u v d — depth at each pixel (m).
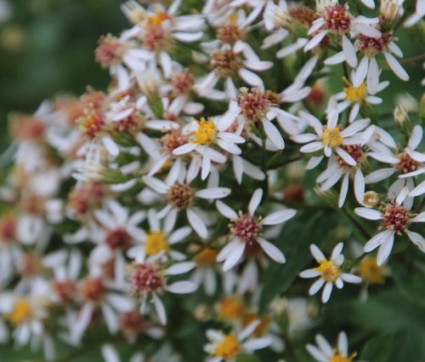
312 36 0.60
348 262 0.60
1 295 0.71
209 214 0.63
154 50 0.63
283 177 0.65
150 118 0.62
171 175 0.61
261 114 0.59
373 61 0.59
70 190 0.71
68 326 0.69
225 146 0.59
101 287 0.68
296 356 0.63
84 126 0.62
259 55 0.62
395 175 0.59
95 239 0.67
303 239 0.61
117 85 0.65
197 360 0.66
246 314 0.65
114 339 0.68
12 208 0.73
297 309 0.65
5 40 0.83
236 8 0.62
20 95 0.83
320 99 0.66
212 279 0.66
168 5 0.64
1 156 0.77
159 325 0.66
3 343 0.71
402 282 0.62
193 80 0.62
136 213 0.66
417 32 0.61
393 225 0.58
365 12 0.61
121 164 0.63
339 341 0.62
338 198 0.59
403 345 0.63
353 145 0.59
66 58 0.82
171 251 0.63
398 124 0.59
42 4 0.83
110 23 0.82
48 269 0.71
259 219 0.60
